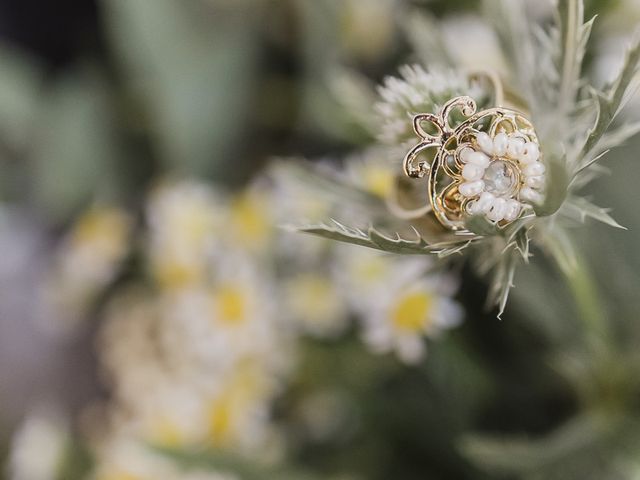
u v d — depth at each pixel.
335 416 0.27
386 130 0.18
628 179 0.23
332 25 0.31
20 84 0.36
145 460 0.26
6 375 0.37
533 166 0.16
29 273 0.38
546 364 0.24
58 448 0.29
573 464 0.21
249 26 0.34
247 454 0.24
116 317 0.33
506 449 0.21
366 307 0.23
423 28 0.22
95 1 0.38
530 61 0.19
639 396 0.22
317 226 0.16
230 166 0.34
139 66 0.33
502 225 0.16
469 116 0.16
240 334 0.25
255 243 0.27
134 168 0.35
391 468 0.25
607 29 0.25
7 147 0.36
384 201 0.19
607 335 0.21
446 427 0.24
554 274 0.22
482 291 0.24
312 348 0.26
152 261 0.29
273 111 0.34
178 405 0.26
